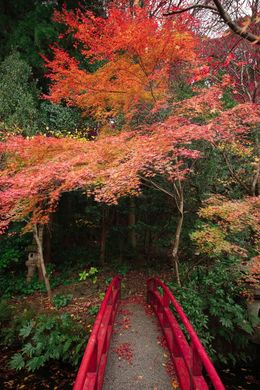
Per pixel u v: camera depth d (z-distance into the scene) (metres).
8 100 11.03
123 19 6.23
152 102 7.69
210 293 8.01
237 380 6.98
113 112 8.00
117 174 5.18
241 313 7.71
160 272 10.77
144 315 7.32
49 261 11.68
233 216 6.01
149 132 7.24
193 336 3.49
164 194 9.76
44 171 5.65
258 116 6.74
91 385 3.32
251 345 7.92
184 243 9.79
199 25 7.45
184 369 4.27
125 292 9.34
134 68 6.83
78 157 5.84
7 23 12.95
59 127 10.98
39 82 13.58
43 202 8.20
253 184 7.88
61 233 12.90
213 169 8.80
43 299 9.48
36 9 12.52
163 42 6.27
